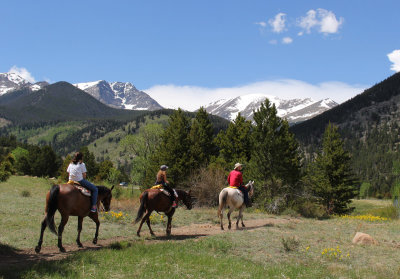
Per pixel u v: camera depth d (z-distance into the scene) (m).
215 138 46.31
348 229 17.61
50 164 105.62
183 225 17.25
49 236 12.13
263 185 28.58
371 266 10.09
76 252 9.67
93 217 11.55
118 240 12.64
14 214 16.03
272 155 34.28
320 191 44.19
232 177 15.93
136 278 7.23
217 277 7.71
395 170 104.56
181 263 8.62
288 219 21.69
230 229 15.61
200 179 29.70
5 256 9.27
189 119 47.84
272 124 35.59
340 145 46.66
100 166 102.69
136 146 59.59
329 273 9.02
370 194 140.75
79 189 10.34
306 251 11.41
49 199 9.74
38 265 7.76
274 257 10.56
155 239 12.94
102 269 7.71
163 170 13.49
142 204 12.84
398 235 16.14
